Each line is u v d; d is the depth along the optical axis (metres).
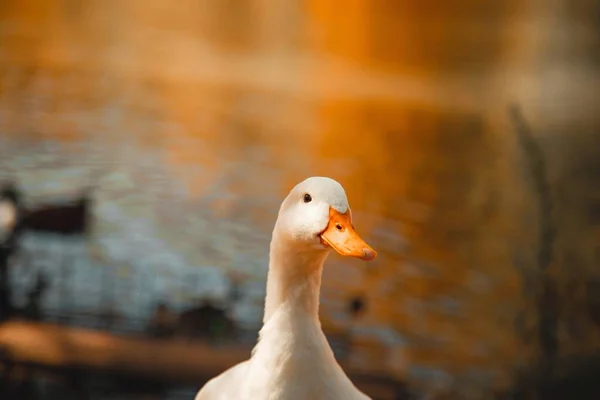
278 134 18.83
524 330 8.34
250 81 24.41
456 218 13.89
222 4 37.75
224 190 14.35
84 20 31.23
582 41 33.16
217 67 25.81
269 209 13.52
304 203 3.70
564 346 8.17
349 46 30.56
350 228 3.60
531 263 10.48
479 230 13.20
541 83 26.95
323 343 3.83
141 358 7.49
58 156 15.37
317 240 3.65
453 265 11.62
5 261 9.12
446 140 19.70
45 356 7.50
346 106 22.36
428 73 27.45
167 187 14.23
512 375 8.16
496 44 32.47
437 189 15.66
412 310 10.03
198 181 14.71
